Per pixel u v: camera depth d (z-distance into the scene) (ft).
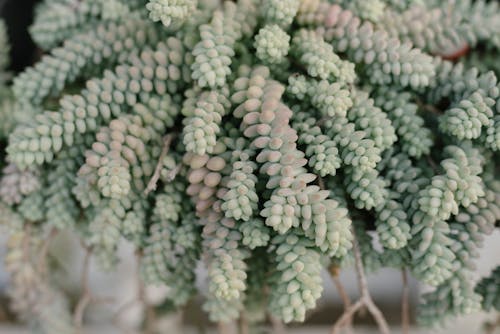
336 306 1.98
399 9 1.55
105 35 1.50
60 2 1.69
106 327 2.01
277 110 1.33
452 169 1.32
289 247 1.29
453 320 1.45
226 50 1.37
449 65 1.45
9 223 1.55
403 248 1.40
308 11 1.46
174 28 1.43
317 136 1.35
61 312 1.77
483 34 1.53
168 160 1.41
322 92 1.36
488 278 1.46
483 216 1.36
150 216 1.49
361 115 1.37
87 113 1.42
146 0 1.59
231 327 1.70
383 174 1.43
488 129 1.35
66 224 1.52
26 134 1.38
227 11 1.43
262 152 1.30
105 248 1.60
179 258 1.47
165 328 1.85
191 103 1.40
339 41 1.44
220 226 1.33
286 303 1.27
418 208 1.34
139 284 1.72
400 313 2.01
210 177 1.34
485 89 1.37
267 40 1.36
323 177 1.42
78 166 1.49
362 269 1.44
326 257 1.43
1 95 1.73
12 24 1.90
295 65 1.47
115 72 1.53
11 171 1.52
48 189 1.51
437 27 1.51
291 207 1.24
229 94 1.40
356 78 1.45
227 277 1.28
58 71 1.51
